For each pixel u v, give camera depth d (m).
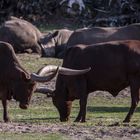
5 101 46.34
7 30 80.19
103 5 98.06
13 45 80.00
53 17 96.88
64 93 48.38
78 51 47.28
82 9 97.19
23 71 46.00
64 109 48.59
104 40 68.69
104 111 54.69
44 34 85.50
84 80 47.03
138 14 94.50
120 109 56.03
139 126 41.50
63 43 80.50
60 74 48.22
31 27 81.06
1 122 45.16
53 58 78.50
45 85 61.84
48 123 44.94
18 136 36.91
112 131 38.62
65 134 37.56
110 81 46.31
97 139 35.94
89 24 94.62
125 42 46.34
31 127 40.59
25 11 96.88
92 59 46.69
